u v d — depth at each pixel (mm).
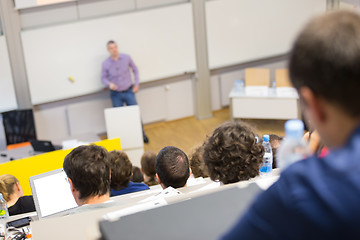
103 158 2252
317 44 474
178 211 695
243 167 1892
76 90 7891
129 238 640
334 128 494
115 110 6727
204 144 2084
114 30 7832
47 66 7617
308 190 459
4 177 3768
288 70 508
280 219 470
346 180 445
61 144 6812
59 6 7520
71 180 2234
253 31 8641
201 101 8758
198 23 8273
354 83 465
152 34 8070
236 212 693
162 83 8570
